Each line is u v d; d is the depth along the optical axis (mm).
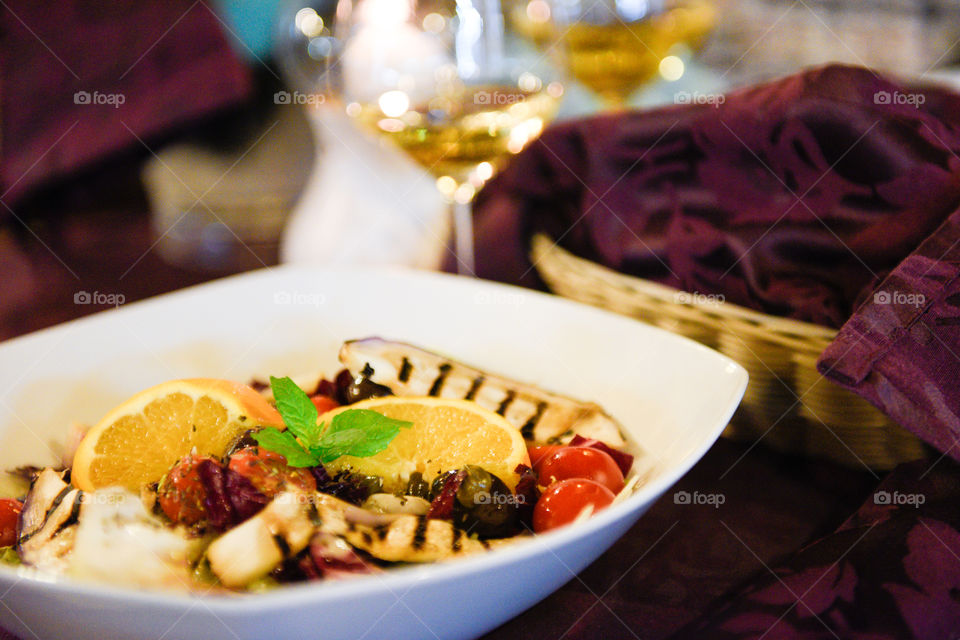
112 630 400
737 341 512
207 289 596
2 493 509
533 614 452
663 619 445
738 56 1060
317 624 392
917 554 422
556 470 488
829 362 447
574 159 610
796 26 1059
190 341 585
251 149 1028
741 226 529
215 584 422
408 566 434
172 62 1020
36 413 538
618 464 505
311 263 814
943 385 442
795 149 528
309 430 471
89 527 431
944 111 567
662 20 885
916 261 461
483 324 582
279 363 598
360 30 754
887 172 506
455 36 748
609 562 475
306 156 1029
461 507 455
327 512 439
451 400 515
